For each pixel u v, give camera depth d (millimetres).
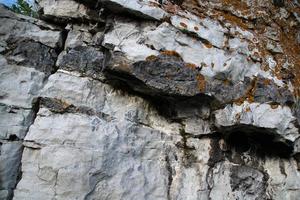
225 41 1729
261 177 1750
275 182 1771
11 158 1396
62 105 1486
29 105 1485
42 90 1505
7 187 1363
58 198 1362
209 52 1660
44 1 1643
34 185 1366
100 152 1457
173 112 1688
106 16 1636
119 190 1462
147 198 1519
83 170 1411
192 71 1598
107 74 1559
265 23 1931
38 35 1598
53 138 1418
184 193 1588
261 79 1738
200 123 1682
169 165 1614
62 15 1633
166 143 1641
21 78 1503
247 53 1758
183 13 1686
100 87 1583
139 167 1539
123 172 1492
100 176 1440
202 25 1697
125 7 1563
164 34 1597
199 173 1637
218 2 1826
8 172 1379
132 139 1559
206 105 1662
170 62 1570
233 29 1787
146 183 1532
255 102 1680
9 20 1564
